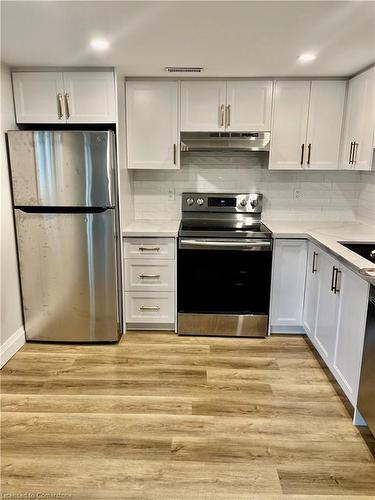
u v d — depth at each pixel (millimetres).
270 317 3129
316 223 3391
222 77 3004
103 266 2875
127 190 3215
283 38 2096
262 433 2025
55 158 2676
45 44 2201
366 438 1997
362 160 2748
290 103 3047
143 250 3041
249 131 3088
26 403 2266
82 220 2781
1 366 2656
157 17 1781
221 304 3098
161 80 3018
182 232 3027
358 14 1755
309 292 2924
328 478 1738
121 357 2812
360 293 1975
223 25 1899
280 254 2992
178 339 3105
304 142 3115
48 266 2871
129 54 2404
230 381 2504
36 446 1921
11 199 2760
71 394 2355
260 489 1674
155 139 3129
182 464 1810
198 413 2184
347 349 2156
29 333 3008
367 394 1895
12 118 2771
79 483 1702
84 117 2797
